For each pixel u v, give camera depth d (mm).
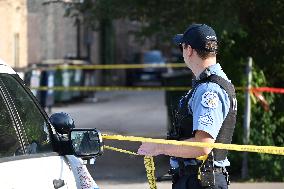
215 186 8977
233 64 21750
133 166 22875
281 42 22594
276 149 9641
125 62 71188
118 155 24094
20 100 8617
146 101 51312
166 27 23500
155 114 40906
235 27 21281
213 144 8664
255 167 20734
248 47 22797
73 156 8883
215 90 8781
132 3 22719
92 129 8742
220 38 21219
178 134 9195
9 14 41531
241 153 21031
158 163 22406
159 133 30781
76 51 55688
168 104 25891
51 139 8820
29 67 40375
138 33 24453
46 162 8375
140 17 23391
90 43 58094
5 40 41438
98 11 23328
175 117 9289
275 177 20641
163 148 9000
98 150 8719
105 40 65312
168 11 23047
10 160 7922
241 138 20938
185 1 22312
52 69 40312
